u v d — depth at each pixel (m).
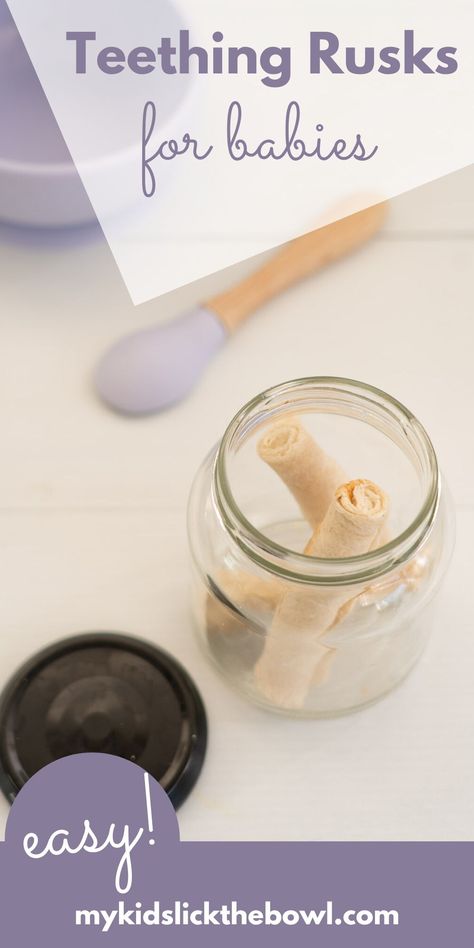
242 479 0.55
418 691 0.59
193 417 0.63
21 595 0.60
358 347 0.65
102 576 0.60
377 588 0.53
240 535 0.52
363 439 0.55
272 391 0.53
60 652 0.58
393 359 0.65
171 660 0.58
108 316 0.65
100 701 0.58
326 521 0.52
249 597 0.53
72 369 0.64
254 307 0.65
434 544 0.54
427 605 0.55
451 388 0.65
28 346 0.65
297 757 0.58
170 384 0.63
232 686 0.58
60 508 0.62
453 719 0.59
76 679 0.58
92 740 0.57
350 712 0.58
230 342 0.65
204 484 0.56
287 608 0.52
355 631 0.54
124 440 0.63
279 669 0.55
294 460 0.53
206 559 0.55
